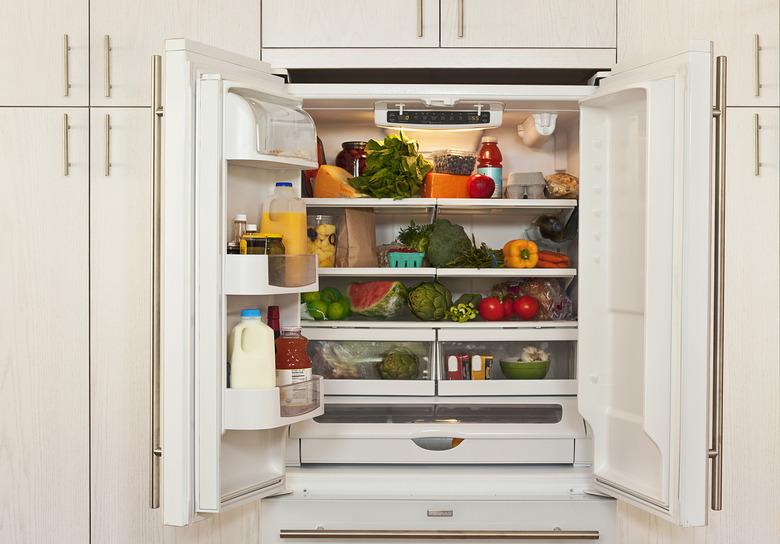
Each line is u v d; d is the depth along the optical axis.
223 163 1.60
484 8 1.96
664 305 1.63
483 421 2.05
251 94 1.72
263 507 1.94
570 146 2.27
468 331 2.08
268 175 1.88
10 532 1.98
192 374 1.60
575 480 1.97
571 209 2.15
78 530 1.98
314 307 2.11
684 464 1.60
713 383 1.88
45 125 1.96
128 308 1.97
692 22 1.94
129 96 1.96
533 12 1.96
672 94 1.61
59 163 1.96
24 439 1.98
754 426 1.96
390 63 1.96
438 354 2.10
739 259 1.95
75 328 1.97
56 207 1.96
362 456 2.02
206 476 1.61
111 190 1.96
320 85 1.92
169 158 1.58
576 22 1.96
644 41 1.95
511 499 1.93
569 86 1.92
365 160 2.21
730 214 1.95
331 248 2.12
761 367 1.96
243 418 1.62
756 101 1.94
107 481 1.98
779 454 1.96
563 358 2.15
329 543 1.94
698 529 1.96
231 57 1.74
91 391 1.98
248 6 1.96
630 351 1.84
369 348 2.10
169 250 1.58
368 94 1.93
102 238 1.97
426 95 1.93
